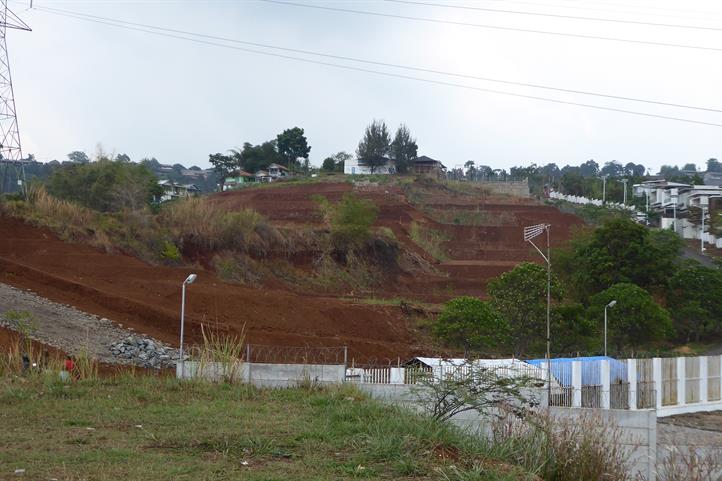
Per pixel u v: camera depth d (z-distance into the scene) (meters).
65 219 50.16
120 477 10.54
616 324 46.53
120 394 18.42
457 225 86.88
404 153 128.88
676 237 73.38
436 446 13.15
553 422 14.80
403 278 67.00
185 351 31.81
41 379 20.09
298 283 58.88
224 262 55.12
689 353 50.22
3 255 42.38
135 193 61.03
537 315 43.47
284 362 34.16
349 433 14.12
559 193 130.75
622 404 32.44
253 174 129.75
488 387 16.58
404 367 27.30
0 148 55.84
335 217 67.81
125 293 39.59
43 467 10.88
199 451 12.37
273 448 12.77
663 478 15.40
